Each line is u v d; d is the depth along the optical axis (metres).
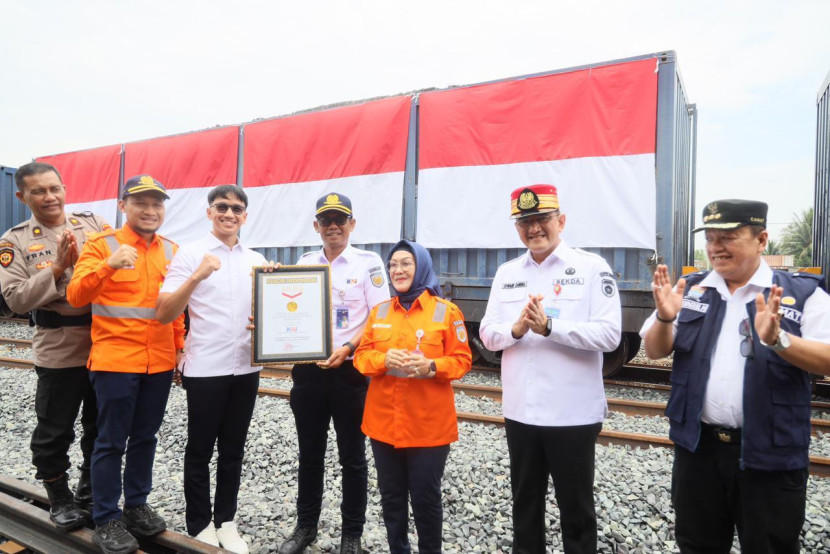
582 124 5.71
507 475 3.48
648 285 5.51
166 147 9.11
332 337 2.77
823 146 6.70
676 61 5.38
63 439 2.77
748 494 1.87
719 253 1.95
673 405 2.08
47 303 2.66
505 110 6.11
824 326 1.80
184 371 2.72
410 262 2.47
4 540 2.85
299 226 7.61
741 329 1.93
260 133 8.05
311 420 2.79
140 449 2.66
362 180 7.04
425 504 2.32
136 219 2.63
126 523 2.64
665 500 3.12
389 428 2.35
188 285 2.48
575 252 2.44
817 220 7.03
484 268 6.34
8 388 5.69
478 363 7.20
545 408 2.27
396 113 6.84
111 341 2.51
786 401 1.81
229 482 2.80
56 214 2.88
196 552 2.47
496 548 2.77
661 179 5.44
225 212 2.76
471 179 6.30
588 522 2.24
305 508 2.77
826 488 3.34
